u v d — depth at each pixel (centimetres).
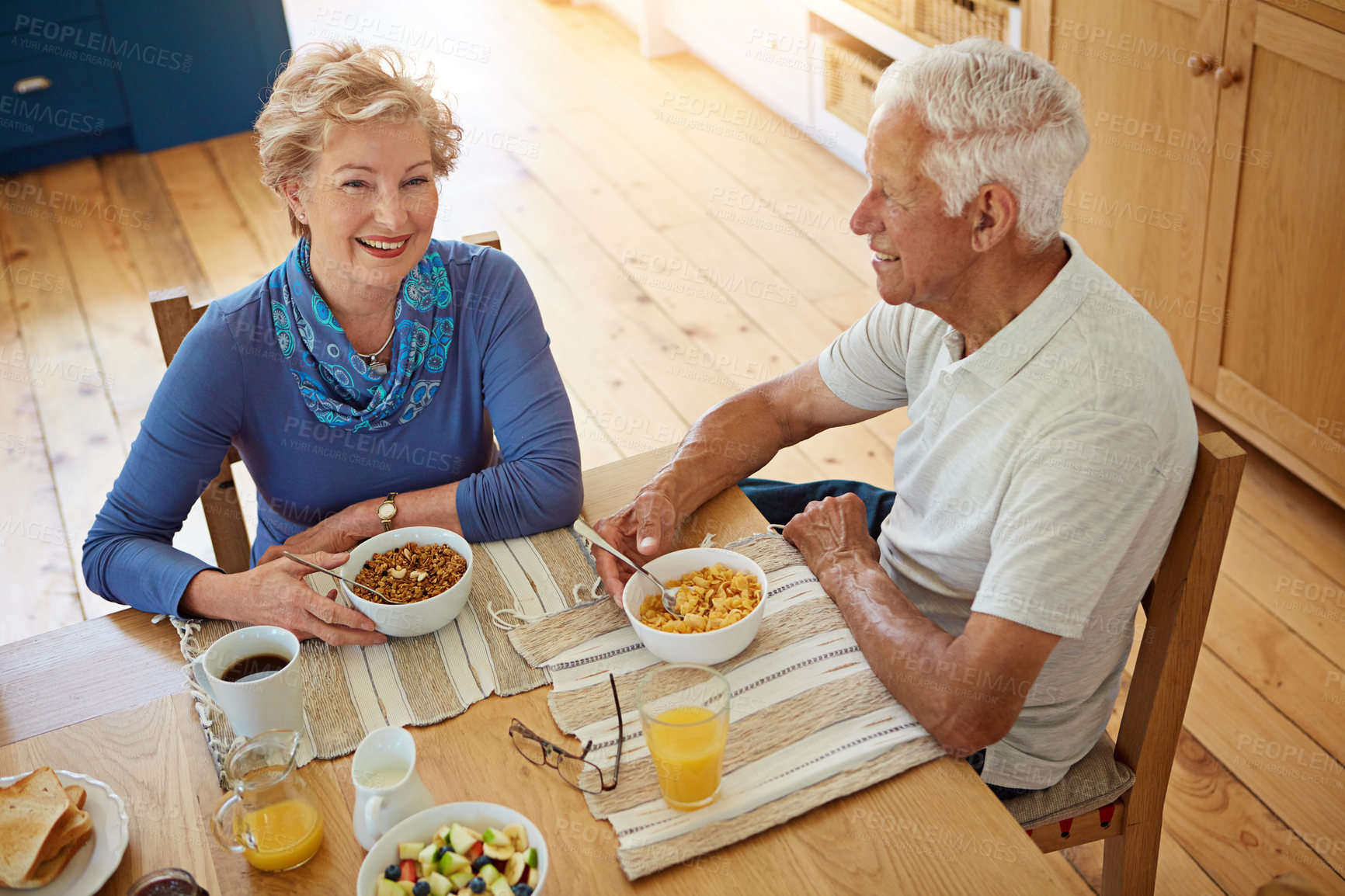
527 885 84
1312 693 197
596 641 115
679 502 133
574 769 101
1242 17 208
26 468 271
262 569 120
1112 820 129
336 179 123
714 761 93
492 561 128
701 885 91
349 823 97
